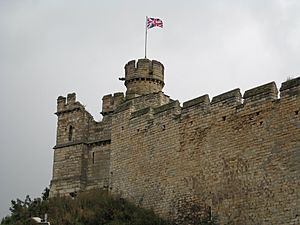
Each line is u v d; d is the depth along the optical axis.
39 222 53.22
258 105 47.06
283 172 44.03
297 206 42.53
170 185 52.91
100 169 65.88
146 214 53.03
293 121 44.22
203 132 51.12
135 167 57.03
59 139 70.12
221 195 48.25
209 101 51.56
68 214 55.31
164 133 54.84
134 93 71.50
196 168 50.94
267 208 44.59
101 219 53.53
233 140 48.41
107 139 66.25
